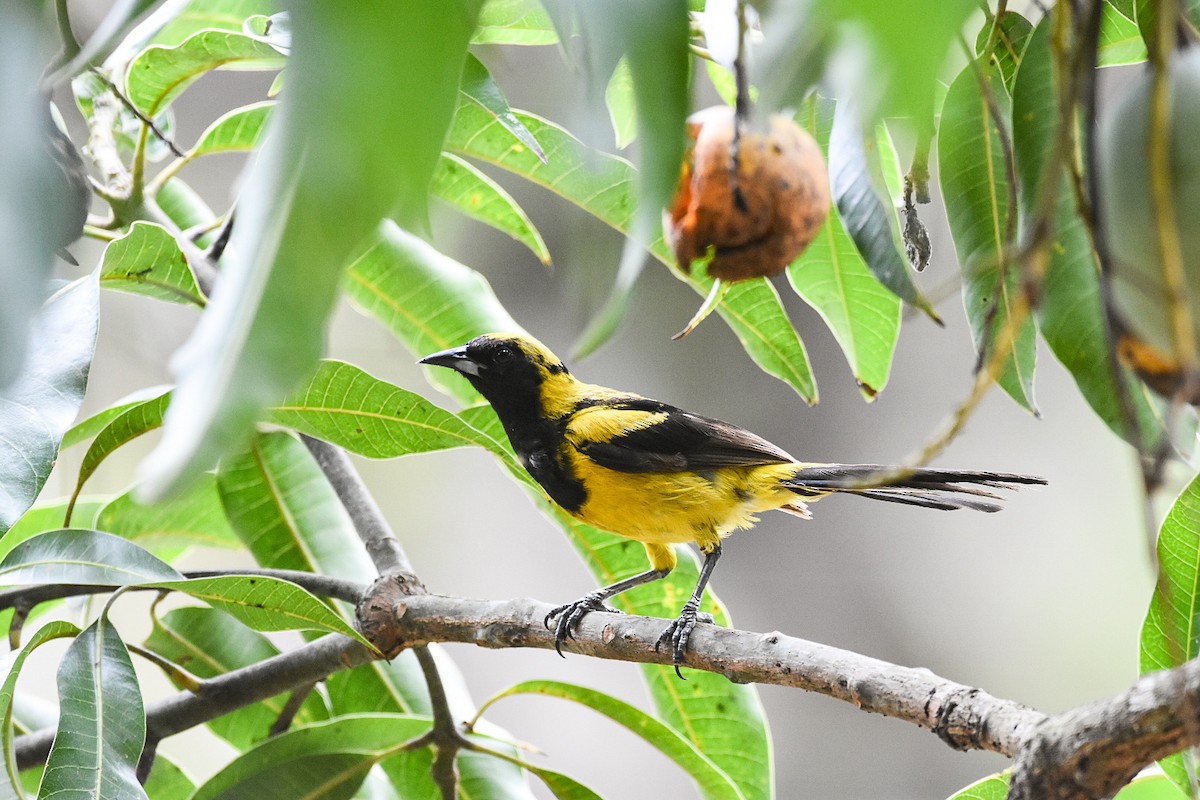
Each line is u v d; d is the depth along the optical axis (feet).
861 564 71.77
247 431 4.91
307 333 5.14
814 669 16.57
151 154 29.55
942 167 16.53
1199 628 16.70
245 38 23.27
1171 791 19.04
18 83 5.50
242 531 27.55
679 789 67.31
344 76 5.37
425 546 70.69
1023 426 70.49
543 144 23.34
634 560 30.42
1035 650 68.23
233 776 22.74
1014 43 16.43
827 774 69.26
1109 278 9.39
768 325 24.14
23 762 22.11
